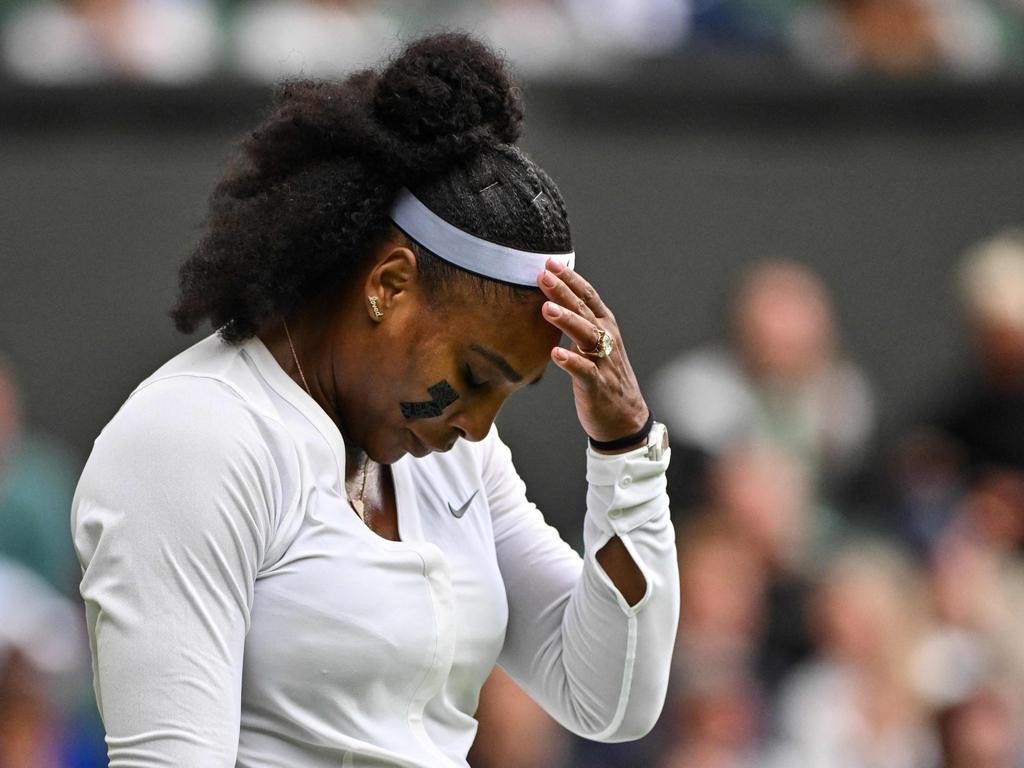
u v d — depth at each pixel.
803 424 21.23
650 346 21.78
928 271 22.47
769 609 19.36
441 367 7.20
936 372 22.39
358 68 8.91
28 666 16.14
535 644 8.27
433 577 7.30
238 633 6.87
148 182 20.56
